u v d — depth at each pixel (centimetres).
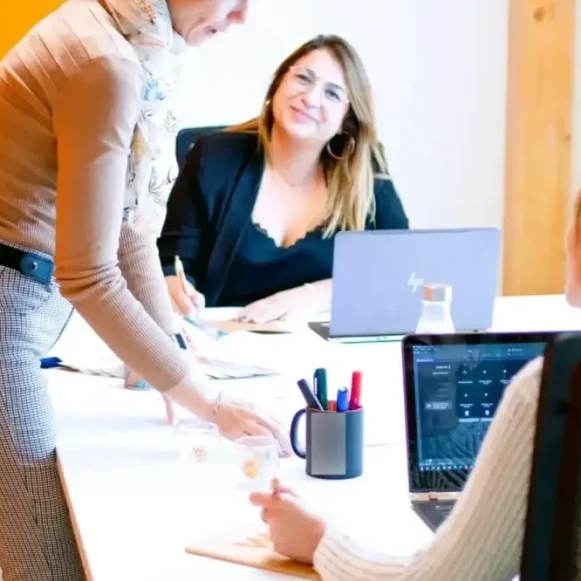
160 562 108
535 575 74
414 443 129
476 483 88
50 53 141
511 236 368
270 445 140
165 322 181
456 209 366
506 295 370
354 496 131
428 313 188
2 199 151
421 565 92
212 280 332
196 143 330
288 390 183
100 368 201
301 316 267
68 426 165
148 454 149
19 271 152
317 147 332
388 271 215
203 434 154
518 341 130
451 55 355
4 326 150
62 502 155
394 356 209
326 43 336
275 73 335
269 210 334
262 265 335
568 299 97
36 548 156
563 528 72
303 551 107
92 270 143
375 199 347
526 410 84
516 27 355
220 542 113
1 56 310
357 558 100
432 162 360
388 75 349
